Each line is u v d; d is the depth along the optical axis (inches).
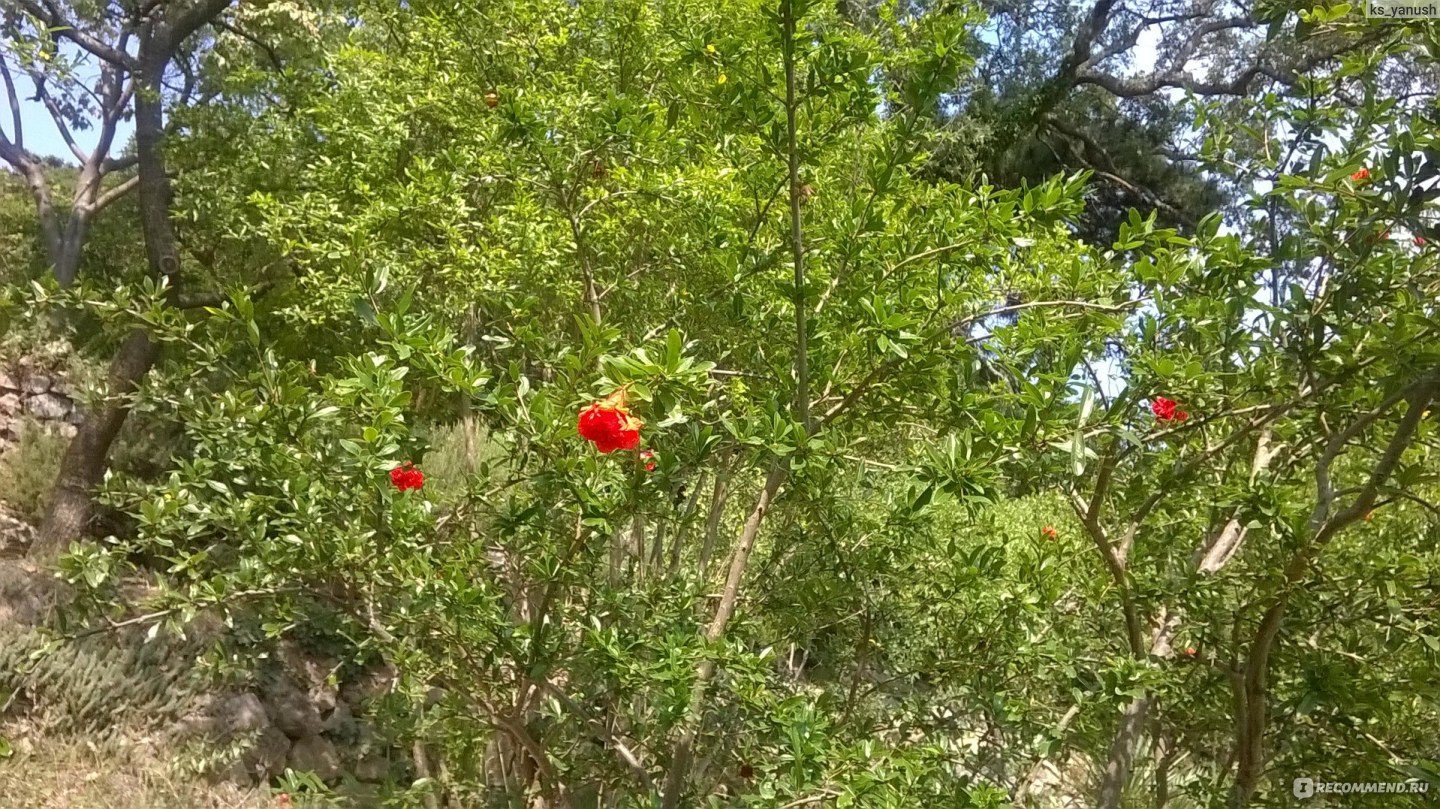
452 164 142.5
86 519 226.8
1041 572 114.2
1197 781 130.1
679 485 110.0
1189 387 91.8
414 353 82.7
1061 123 457.4
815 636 131.5
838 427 104.1
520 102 119.5
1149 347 95.0
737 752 108.8
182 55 271.6
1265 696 109.7
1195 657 117.0
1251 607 100.6
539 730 126.6
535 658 92.8
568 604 109.6
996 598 111.3
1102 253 107.4
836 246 93.4
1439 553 113.0
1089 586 114.3
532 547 100.9
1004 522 171.3
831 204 118.8
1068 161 468.4
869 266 96.6
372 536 91.0
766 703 88.8
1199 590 103.0
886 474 108.3
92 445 228.2
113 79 266.5
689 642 89.6
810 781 78.2
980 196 95.9
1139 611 115.7
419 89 176.2
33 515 245.4
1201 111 110.1
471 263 135.2
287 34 260.7
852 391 93.4
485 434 147.6
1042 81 439.2
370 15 221.1
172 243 245.4
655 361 72.9
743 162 116.0
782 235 109.9
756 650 125.4
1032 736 105.3
